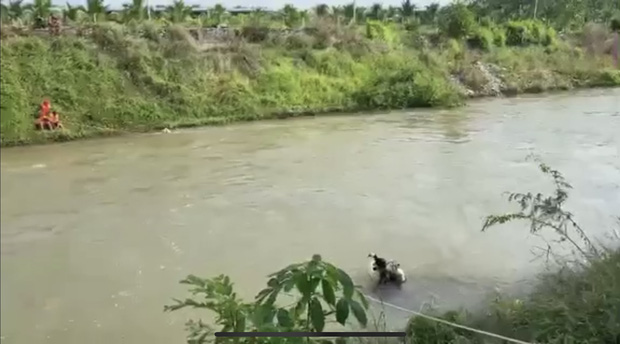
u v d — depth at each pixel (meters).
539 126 10.84
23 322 5.71
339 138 14.16
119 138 14.74
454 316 3.35
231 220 8.66
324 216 8.67
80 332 5.51
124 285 6.54
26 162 12.45
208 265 7.04
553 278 3.67
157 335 5.37
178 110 16.34
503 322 3.02
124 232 8.30
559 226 4.77
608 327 2.46
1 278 6.75
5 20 16.78
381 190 9.84
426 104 17.52
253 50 18.33
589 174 7.80
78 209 9.36
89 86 15.98
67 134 14.52
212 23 19.77
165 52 17.48
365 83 18.34
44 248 7.73
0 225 8.60
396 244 7.40
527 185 8.67
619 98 7.71
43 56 16.12
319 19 20.66
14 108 14.75
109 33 17.08
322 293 1.93
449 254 6.91
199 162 12.23
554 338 2.54
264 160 12.27
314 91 17.94
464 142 12.89
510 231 7.21
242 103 16.94
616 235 4.91
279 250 7.44
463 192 9.23
